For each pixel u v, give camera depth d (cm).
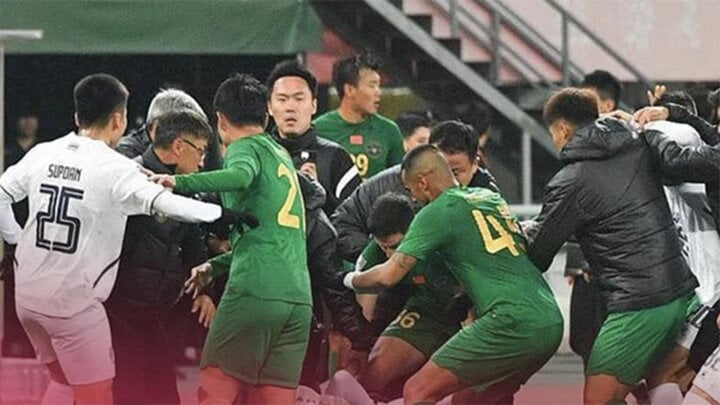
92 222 2662
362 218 3112
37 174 2686
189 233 2886
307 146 3189
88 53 4766
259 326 2672
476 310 2850
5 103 5281
